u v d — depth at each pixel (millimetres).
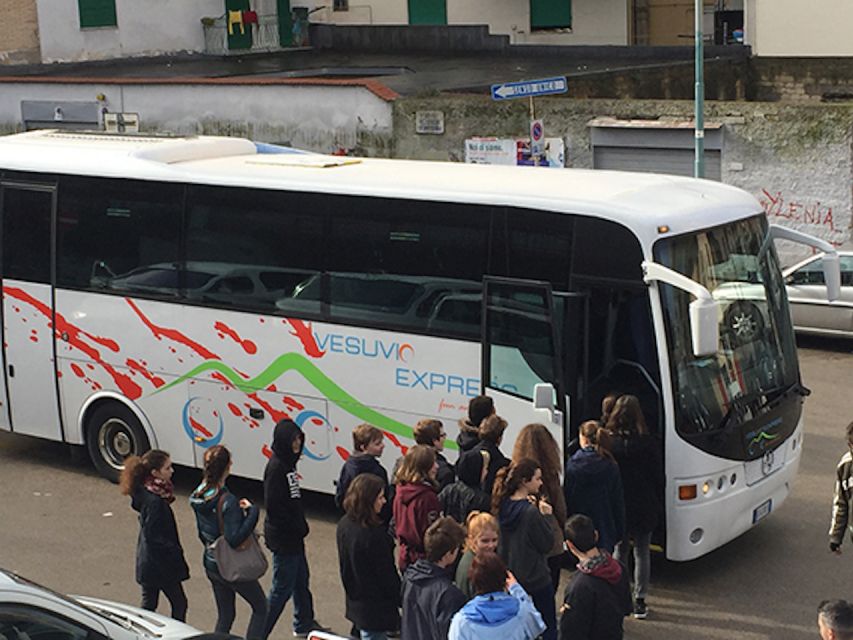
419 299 11773
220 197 12891
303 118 27172
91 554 12266
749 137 23062
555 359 10891
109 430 14094
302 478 12781
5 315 14445
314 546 12320
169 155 13734
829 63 31031
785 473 11609
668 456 10578
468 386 11562
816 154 22531
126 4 37156
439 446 9891
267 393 12820
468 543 7941
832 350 19656
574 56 37750
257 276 12727
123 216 13523
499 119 25031
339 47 41781
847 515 9992
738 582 11227
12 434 16328
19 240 14219
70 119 30500
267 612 9656
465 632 7102
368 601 8656
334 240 12227
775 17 34500
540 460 9312
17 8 34719
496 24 41469
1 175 14273
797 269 19859
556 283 10961
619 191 11273
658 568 11586
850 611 6609
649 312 10523
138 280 13477
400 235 11844
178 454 13578
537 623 7250
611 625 7566
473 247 11430
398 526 9055
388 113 26000
